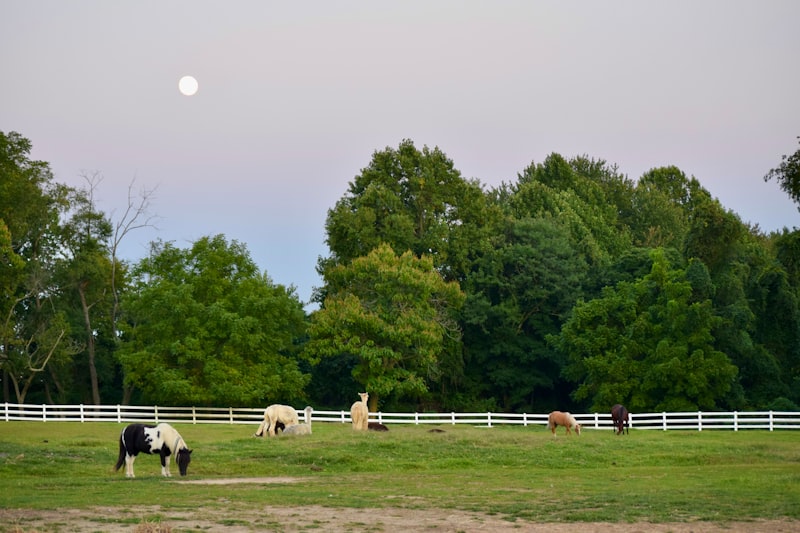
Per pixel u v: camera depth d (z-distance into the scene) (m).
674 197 114.19
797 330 64.88
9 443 36.22
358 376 62.56
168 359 59.09
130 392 69.81
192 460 33.31
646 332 61.06
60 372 71.62
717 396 58.56
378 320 60.75
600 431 49.53
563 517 19.72
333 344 61.53
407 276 61.78
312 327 61.22
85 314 70.25
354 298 61.84
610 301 63.47
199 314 58.72
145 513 19.91
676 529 18.34
